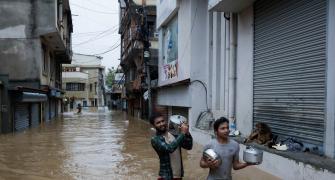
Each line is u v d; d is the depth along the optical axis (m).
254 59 12.17
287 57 10.20
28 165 11.65
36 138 19.14
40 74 26.86
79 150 14.77
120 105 73.25
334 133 8.01
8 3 26.67
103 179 9.74
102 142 17.44
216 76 15.80
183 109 20.14
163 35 25.22
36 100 25.70
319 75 8.74
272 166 9.08
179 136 5.66
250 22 12.41
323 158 8.05
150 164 11.67
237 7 12.69
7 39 26.59
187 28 17.91
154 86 28.08
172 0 20.53
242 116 13.04
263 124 10.78
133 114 44.47
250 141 10.84
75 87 76.19
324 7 8.61
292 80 9.94
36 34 26.78
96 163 11.89
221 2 12.06
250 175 9.33
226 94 14.23
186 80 17.38
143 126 27.48
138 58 35.59
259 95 11.84
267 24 11.35
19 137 19.58
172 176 5.88
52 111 39.81
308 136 9.17
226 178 4.95
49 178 9.91
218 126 4.98
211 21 16.75
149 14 32.12
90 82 80.62
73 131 23.22
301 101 9.48
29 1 26.81
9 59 26.55
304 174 7.69
